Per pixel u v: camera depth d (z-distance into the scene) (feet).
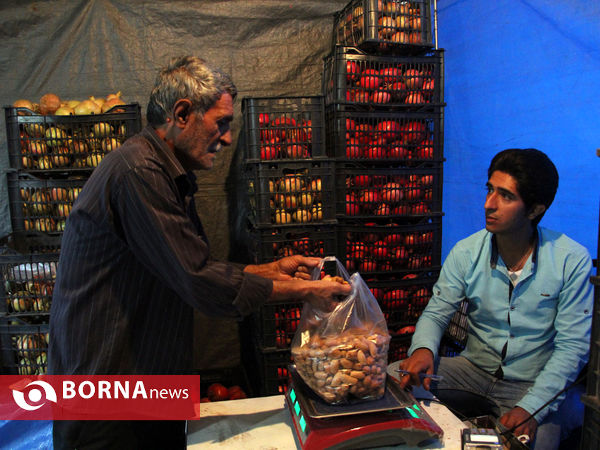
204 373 9.34
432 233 7.57
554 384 4.76
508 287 5.37
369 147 7.23
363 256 7.44
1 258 7.09
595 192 5.74
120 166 3.56
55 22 8.24
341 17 8.40
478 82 7.45
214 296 3.57
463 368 5.74
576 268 5.01
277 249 7.07
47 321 7.68
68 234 3.98
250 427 4.00
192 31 8.63
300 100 6.88
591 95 5.65
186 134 3.77
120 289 3.96
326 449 3.37
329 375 3.54
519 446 3.89
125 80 8.54
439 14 8.35
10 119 7.02
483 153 7.50
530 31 6.39
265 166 6.84
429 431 3.51
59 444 4.26
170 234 3.51
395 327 7.77
